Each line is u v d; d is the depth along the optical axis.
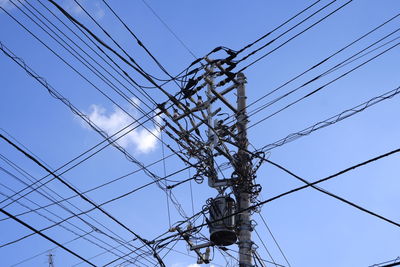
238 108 16.06
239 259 14.58
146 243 15.46
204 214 15.24
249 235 14.88
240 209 15.16
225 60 15.08
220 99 15.98
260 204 13.75
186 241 15.56
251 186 15.37
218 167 15.71
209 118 15.72
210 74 15.34
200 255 15.66
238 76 16.53
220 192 15.50
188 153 15.84
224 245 15.20
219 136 15.70
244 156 15.54
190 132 15.77
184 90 15.23
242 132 15.77
